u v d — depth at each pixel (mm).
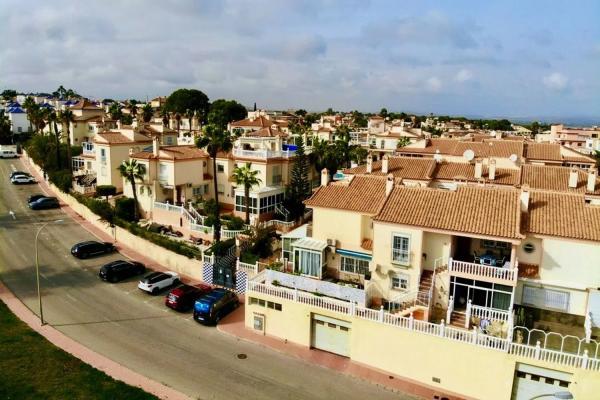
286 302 30812
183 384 25656
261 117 102938
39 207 61406
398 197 32812
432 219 29953
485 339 24844
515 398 24812
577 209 29859
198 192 58375
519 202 29719
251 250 41812
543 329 26906
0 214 58594
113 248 47344
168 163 54344
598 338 25969
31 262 43469
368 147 103625
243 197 54562
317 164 64000
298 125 136875
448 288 29578
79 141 96562
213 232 46250
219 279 39375
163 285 38406
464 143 67812
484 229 28297
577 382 23016
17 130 119938
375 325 27781
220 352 29391
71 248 47500
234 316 34500
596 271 27609
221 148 48000
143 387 25094
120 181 65312
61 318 32938
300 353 29766
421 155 67062
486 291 28719
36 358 27266
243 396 24859
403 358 27078
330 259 35500
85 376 25734
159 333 31484
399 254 30609
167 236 48938
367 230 34438
